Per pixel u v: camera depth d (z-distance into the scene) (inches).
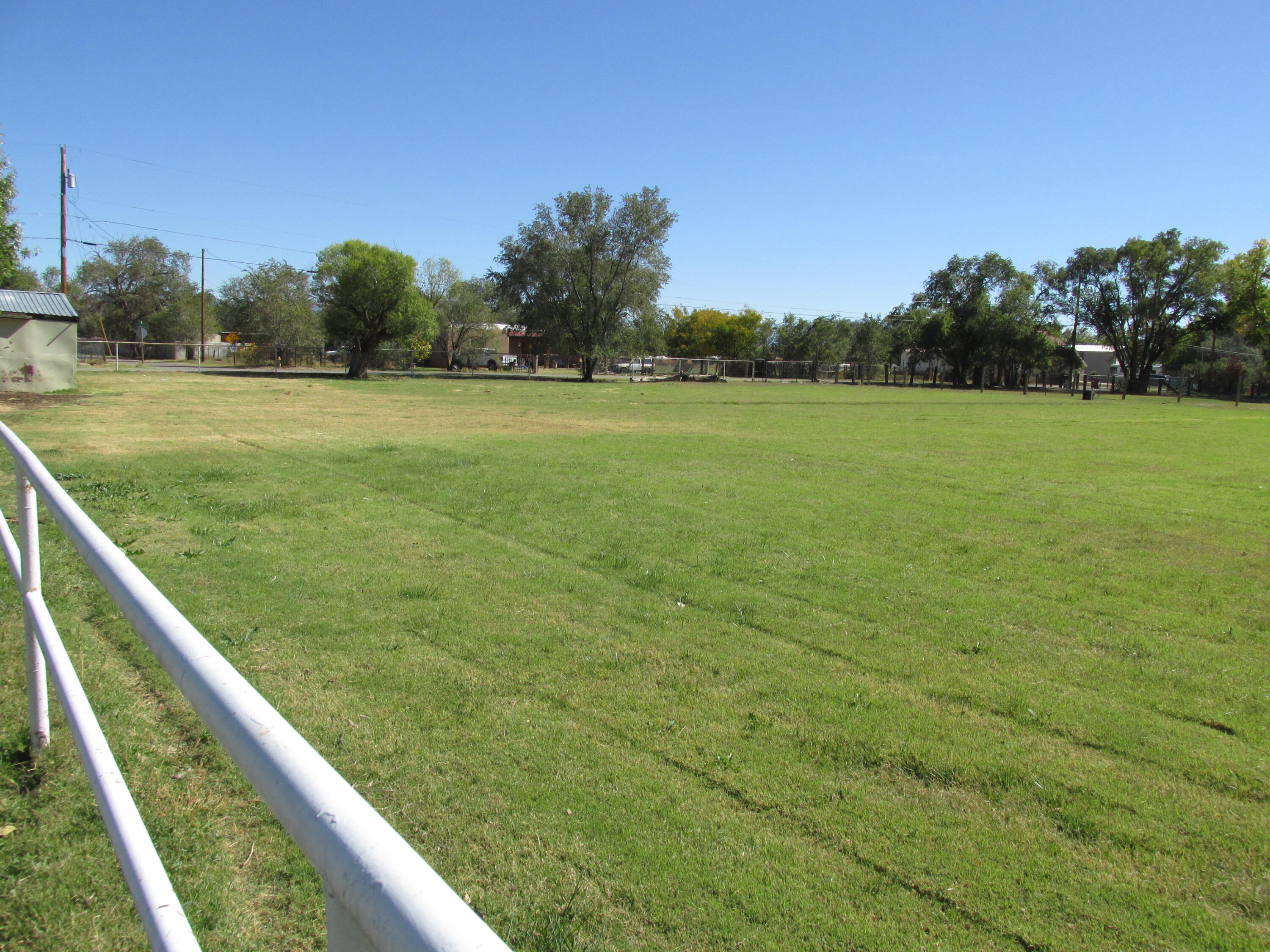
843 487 458.6
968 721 161.6
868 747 149.1
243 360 2456.9
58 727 135.9
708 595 241.3
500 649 192.1
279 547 280.7
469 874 109.0
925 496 435.5
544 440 676.1
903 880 110.8
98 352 2410.2
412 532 312.3
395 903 24.7
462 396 1349.7
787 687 175.9
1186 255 2733.8
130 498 354.9
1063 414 1314.0
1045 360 2832.2
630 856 114.0
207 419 766.5
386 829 29.4
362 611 215.6
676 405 1256.2
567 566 270.5
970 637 212.5
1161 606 244.8
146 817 114.1
